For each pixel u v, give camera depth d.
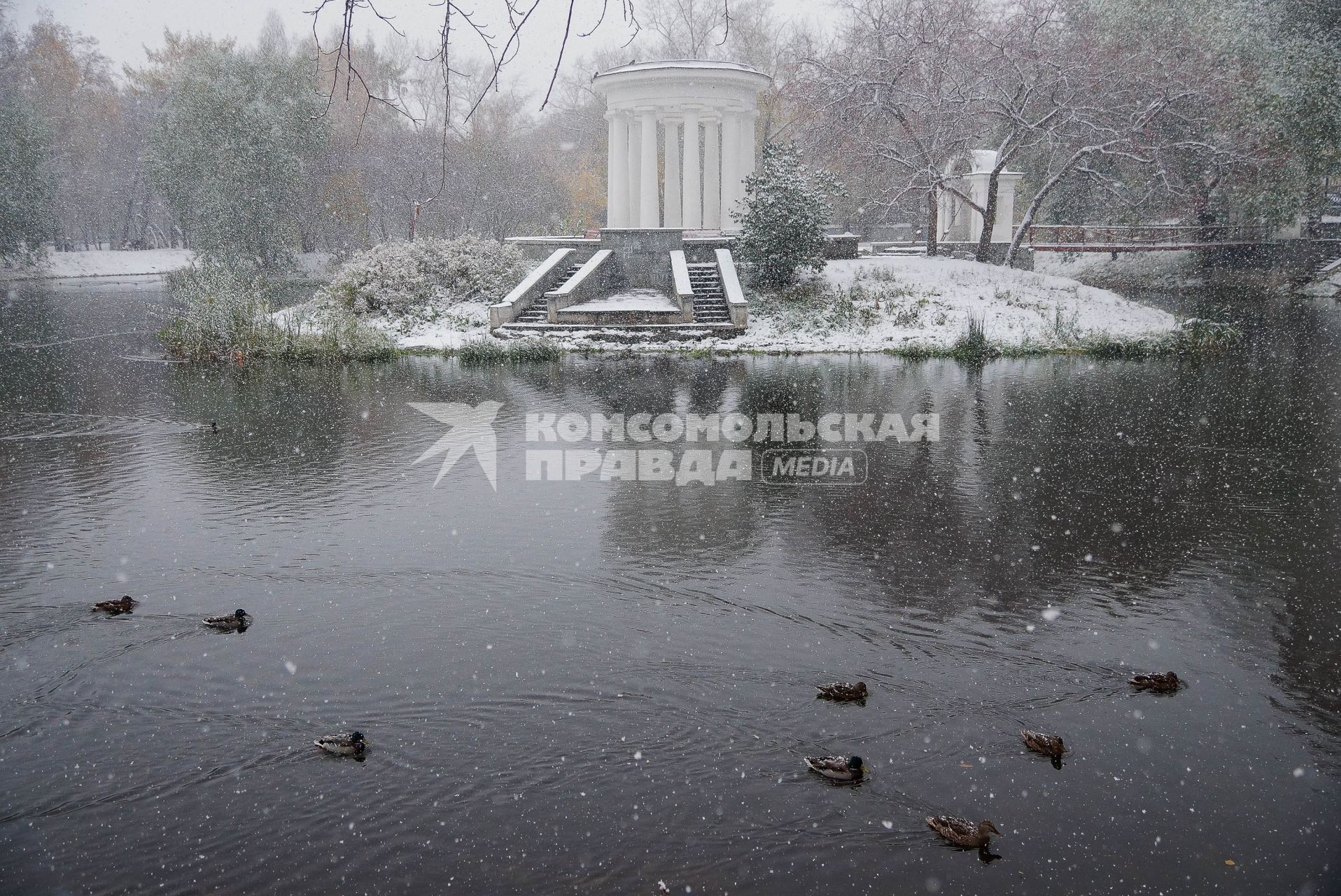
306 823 5.35
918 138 29.91
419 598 8.33
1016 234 31.47
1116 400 17.36
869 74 30.42
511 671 7.02
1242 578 8.76
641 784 5.71
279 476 12.20
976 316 25.72
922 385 18.98
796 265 27.56
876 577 8.85
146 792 5.62
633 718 6.40
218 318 22.62
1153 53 30.27
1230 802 5.52
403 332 25.31
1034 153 38.03
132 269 55.03
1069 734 6.21
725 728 6.29
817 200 27.34
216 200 41.06
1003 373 20.47
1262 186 33.84
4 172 43.66
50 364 21.41
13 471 12.36
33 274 48.94
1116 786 5.67
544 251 31.19
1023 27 30.05
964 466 12.81
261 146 40.75
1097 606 8.18
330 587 8.55
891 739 6.16
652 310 25.33
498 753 6.01
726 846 5.17
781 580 8.78
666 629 7.72
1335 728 6.27
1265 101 31.50
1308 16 33.25
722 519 10.57
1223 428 14.89
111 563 9.09
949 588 8.59
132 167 60.06
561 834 5.27
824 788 5.68
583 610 8.09
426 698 6.64
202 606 8.12
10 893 4.79
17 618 7.84
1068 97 29.12
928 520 10.52
